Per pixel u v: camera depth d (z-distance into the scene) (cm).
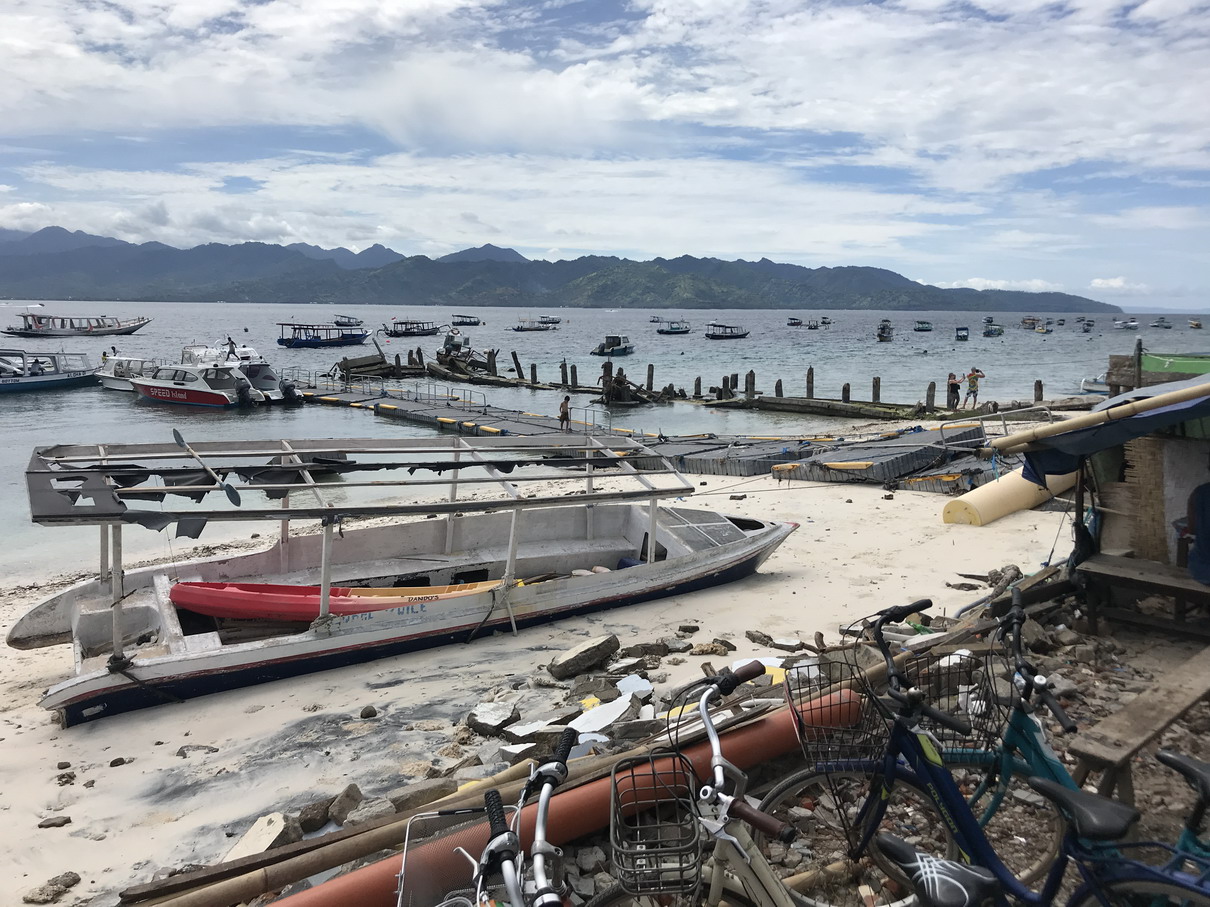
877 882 411
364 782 626
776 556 1273
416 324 11731
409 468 987
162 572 954
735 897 330
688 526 1210
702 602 1047
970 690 465
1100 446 672
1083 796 291
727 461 2156
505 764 575
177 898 394
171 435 3291
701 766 463
